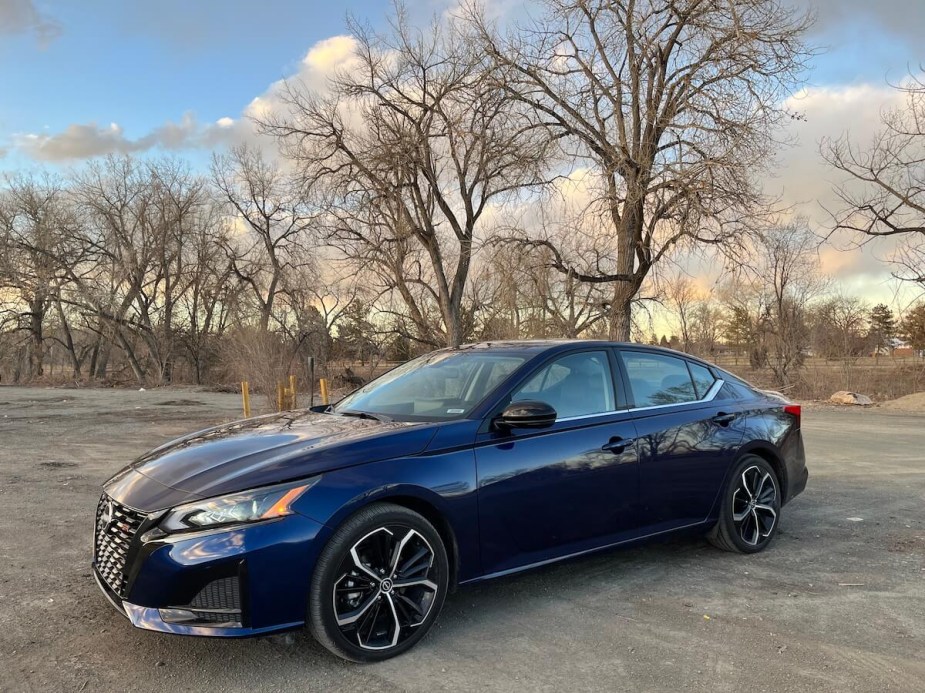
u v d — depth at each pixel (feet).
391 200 88.48
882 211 73.97
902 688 10.01
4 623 12.12
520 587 14.29
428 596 11.40
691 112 60.34
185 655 10.94
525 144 70.85
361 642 10.68
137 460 12.89
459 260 96.32
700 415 15.97
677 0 64.03
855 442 38.68
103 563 11.21
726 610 13.04
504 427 12.66
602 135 65.05
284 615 10.11
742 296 104.88
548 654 11.12
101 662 10.68
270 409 53.31
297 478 10.61
